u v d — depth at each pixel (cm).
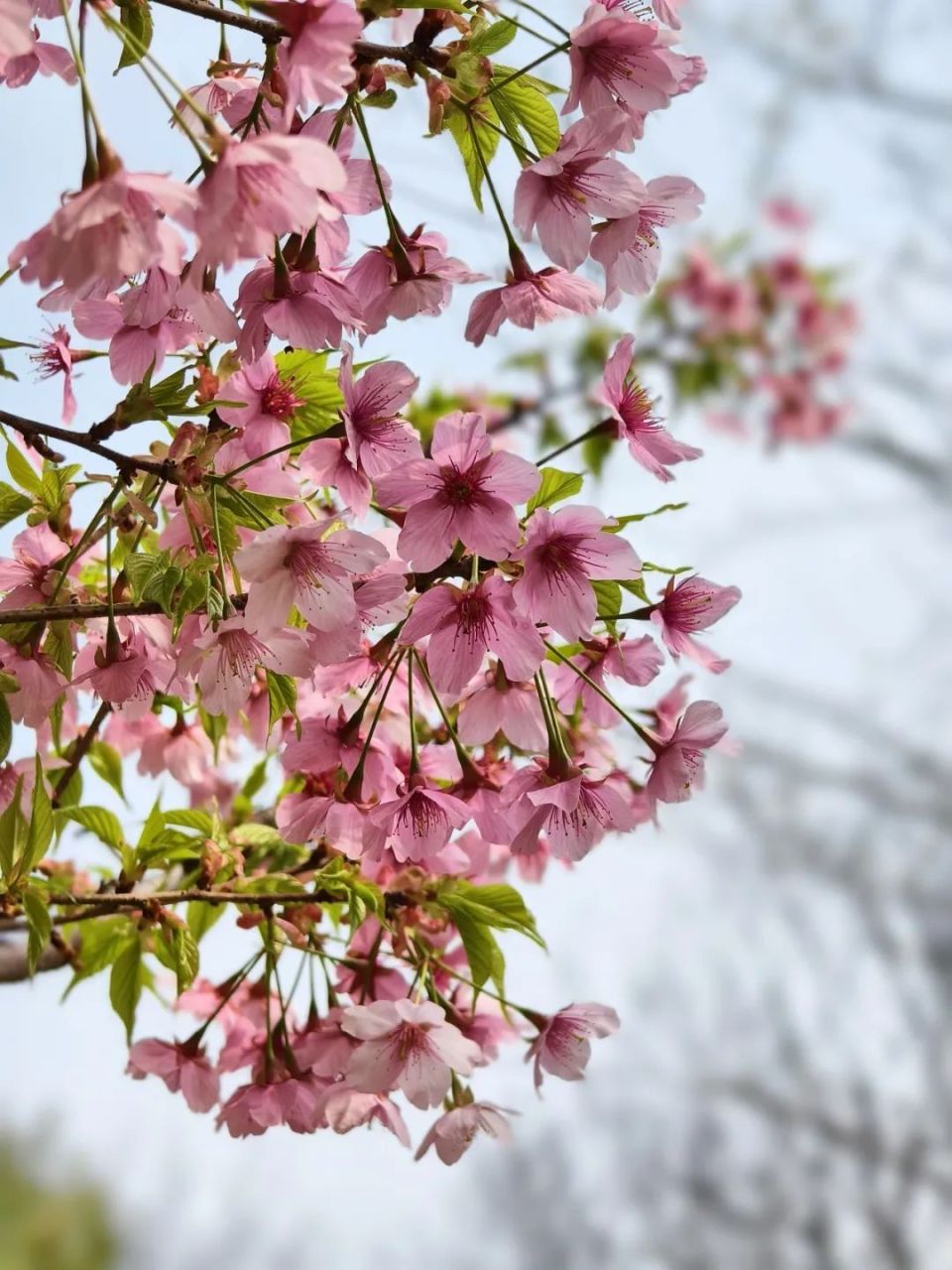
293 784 75
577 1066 69
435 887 70
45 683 67
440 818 66
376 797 68
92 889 75
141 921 70
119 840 71
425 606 64
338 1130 67
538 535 63
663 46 62
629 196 63
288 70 62
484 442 63
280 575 62
